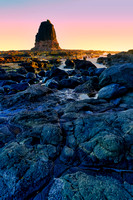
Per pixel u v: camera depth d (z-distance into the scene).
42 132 6.59
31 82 20.22
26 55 84.44
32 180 4.38
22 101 12.16
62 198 3.82
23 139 6.28
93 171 4.77
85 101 11.15
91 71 25.86
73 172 4.77
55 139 6.20
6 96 13.18
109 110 9.82
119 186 4.05
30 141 6.15
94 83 16.64
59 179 4.45
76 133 6.46
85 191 3.84
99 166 4.96
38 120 8.10
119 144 5.23
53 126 6.90
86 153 5.39
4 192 4.05
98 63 47.91
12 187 4.15
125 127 6.26
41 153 5.49
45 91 14.27
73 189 3.96
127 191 3.89
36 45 165.25
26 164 4.81
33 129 6.93
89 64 36.59
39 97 13.05
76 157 5.36
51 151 5.66
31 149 5.64
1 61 48.62
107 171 4.75
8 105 11.49
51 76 23.25
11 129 7.53
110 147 5.15
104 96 11.97
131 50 26.19
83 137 6.09
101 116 7.59
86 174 4.58
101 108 10.03
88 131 6.33
